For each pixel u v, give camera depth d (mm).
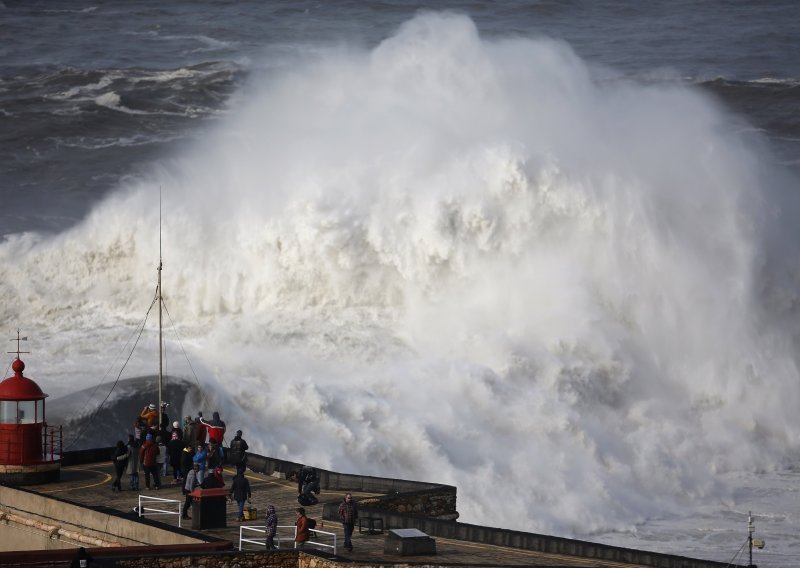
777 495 92625
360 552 56031
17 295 116562
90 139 199000
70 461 72312
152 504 64000
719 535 82938
